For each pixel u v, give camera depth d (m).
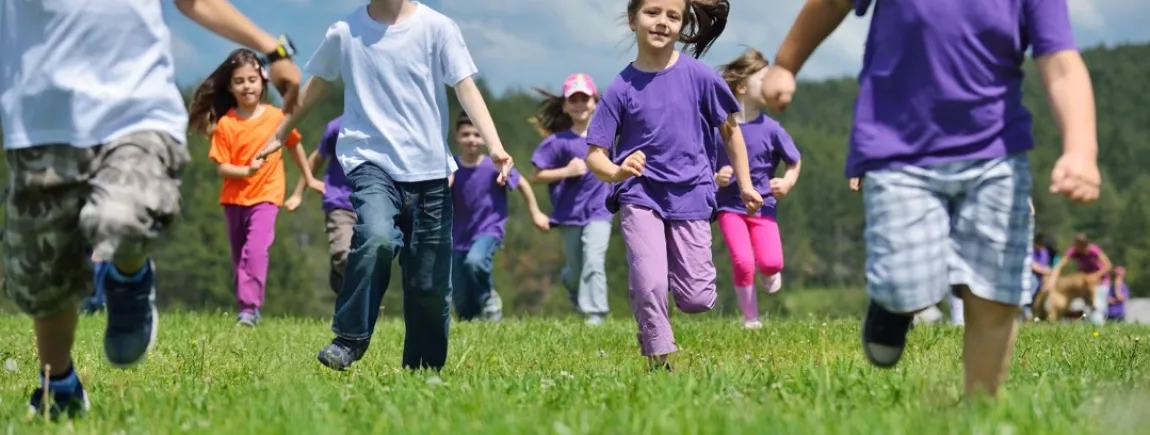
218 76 13.97
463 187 16.72
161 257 109.69
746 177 8.91
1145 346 9.68
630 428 4.70
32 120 5.40
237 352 9.95
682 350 10.35
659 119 8.50
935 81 5.17
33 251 5.52
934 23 5.19
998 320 5.26
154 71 5.51
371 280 7.58
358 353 7.82
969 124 5.15
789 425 4.70
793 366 7.84
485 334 12.06
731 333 11.82
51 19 5.41
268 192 13.99
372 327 7.82
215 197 112.44
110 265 5.66
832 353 9.74
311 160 15.39
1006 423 4.68
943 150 5.16
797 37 5.46
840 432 4.55
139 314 5.71
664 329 8.26
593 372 7.43
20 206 5.49
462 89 7.78
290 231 121.12
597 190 15.48
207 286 110.31
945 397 5.45
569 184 15.65
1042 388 5.78
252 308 13.94
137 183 5.25
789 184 12.84
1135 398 5.37
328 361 7.71
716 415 4.95
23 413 5.82
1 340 11.48
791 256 146.25
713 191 8.71
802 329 12.07
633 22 8.70
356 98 7.75
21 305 5.66
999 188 5.12
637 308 8.33
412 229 7.81
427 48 7.74
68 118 5.36
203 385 6.85
